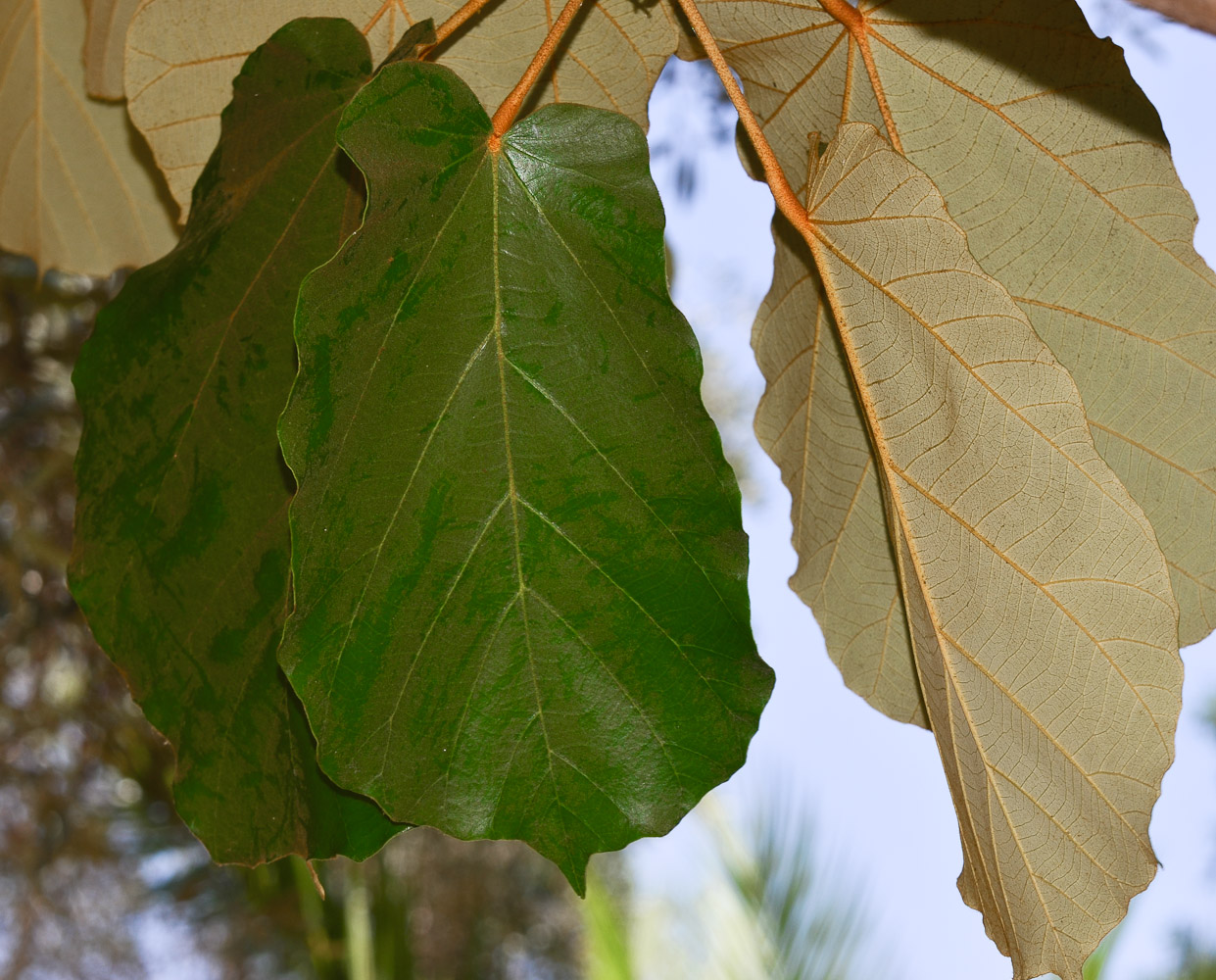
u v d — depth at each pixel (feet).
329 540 2.03
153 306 2.35
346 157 2.30
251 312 2.35
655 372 2.08
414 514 2.07
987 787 2.23
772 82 2.49
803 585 2.65
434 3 2.42
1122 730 2.18
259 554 2.34
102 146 3.02
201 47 2.46
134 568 2.33
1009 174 2.41
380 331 2.04
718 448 2.08
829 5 2.36
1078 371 2.47
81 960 10.72
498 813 2.12
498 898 16.69
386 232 2.01
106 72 2.73
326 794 2.26
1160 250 2.38
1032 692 2.21
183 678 2.33
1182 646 2.50
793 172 2.53
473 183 2.07
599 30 2.45
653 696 2.12
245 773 2.30
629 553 2.11
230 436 2.35
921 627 2.27
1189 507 2.46
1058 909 2.22
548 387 2.09
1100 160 2.36
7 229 3.11
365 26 2.44
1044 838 2.22
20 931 10.12
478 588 2.10
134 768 10.39
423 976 13.97
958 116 2.40
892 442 2.23
